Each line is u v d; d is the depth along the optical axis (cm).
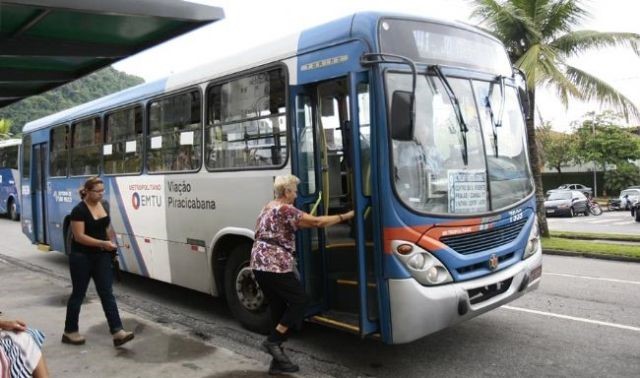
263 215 482
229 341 602
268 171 573
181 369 490
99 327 624
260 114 587
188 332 626
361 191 471
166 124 741
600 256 1215
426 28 514
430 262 462
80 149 969
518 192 568
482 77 557
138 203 797
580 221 2661
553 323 643
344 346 574
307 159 547
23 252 1345
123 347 551
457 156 507
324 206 548
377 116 462
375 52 471
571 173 4556
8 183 2409
